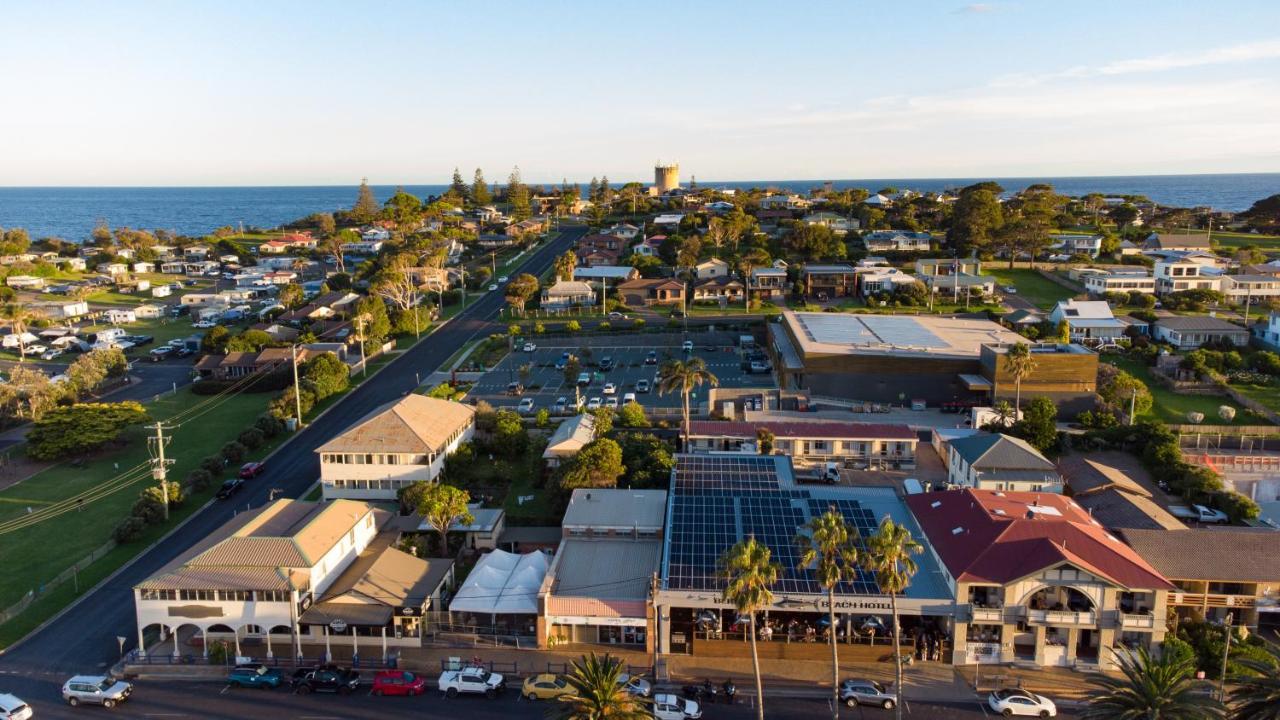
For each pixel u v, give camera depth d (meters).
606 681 42.19
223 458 95.19
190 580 59.00
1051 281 186.38
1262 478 86.44
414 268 192.38
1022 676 55.31
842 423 95.25
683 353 147.25
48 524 82.25
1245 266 175.88
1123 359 130.38
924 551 63.09
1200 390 114.81
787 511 69.38
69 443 97.88
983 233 198.50
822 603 56.81
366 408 118.31
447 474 89.56
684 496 72.19
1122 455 91.62
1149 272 175.50
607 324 160.00
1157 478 84.81
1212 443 95.81
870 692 52.34
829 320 139.12
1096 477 77.25
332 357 127.06
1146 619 54.97
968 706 52.22
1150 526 65.69
